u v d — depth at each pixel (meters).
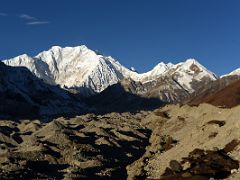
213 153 88.81
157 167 107.44
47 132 163.25
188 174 83.06
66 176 110.88
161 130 164.75
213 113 135.50
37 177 111.75
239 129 96.62
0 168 113.69
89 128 171.62
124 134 166.38
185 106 179.25
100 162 123.75
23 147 142.88
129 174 113.75
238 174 77.06
